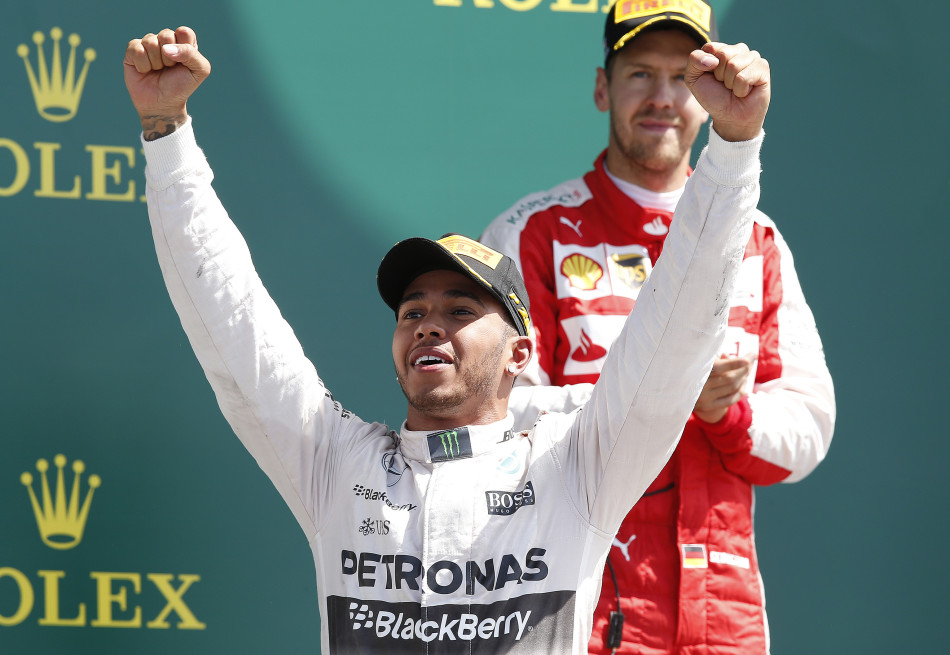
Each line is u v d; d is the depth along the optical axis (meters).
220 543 12.25
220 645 12.12
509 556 7.41
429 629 7.25
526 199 10.83
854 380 13.03
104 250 12.53
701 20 10.62
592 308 10.14
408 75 13.23
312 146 13.03
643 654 9.33
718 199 7.05
